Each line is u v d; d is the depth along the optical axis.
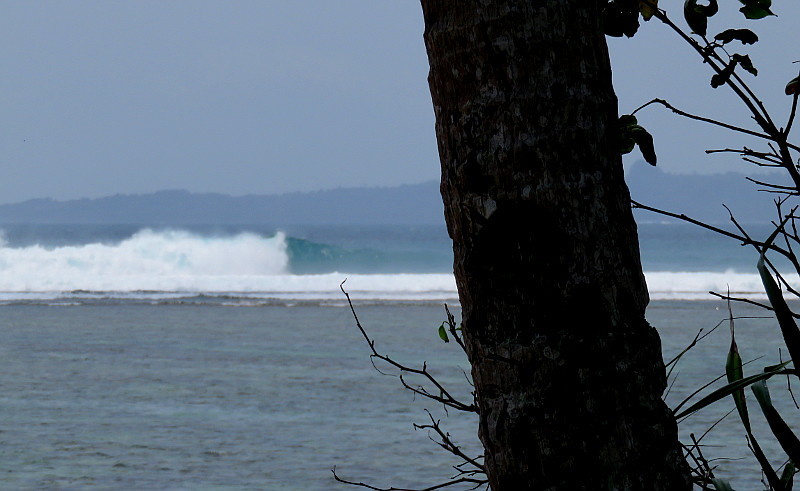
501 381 7.36
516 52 7.08
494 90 7.13
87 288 126.19
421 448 34.62
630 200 7.58
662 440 7.29
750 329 78.38
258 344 67.50
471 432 37.38
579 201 7.16
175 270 161.12
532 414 7.21
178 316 90.81
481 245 7.36
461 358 58.59
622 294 7.31
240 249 175.88
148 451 34.28
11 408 42.53
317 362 57.56
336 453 33.94
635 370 7.27
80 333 75.19
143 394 46.44
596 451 7.13
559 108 7.10
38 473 31.03
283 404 43.72
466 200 7.30
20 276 126.44
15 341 69.38
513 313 7.35
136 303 106.38
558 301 7.23
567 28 7.16
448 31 7.27
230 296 117.88
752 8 8.10
